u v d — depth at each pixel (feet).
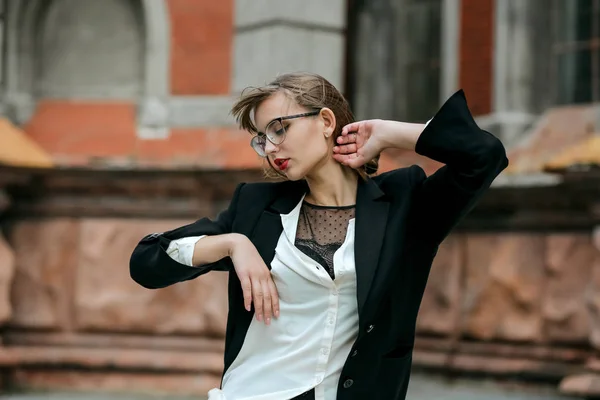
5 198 43.24
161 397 42.19
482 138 13.75
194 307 43.24
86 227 44.24
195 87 45.91
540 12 48.65
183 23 46.16
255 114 14.67
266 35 44.34
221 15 45.78
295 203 14.89
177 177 43.16
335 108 14.71
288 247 14.38
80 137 46.09
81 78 47.50
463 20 49.83
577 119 46.80
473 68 49.42
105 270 43.96
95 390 43.24
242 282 14.15
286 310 14.34
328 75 45.37
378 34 54.08
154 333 43.45
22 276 44.42
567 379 41.57
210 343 42.93
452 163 13.85
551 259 44.09
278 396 14.20
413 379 47.06
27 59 47.42
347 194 14.83
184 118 45.75
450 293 47.14
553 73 48.62
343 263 14.14
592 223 43.14
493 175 13.88
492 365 44.98
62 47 47.67
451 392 43.73
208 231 14.76
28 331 44.34
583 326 43.01
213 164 43.57
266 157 14.65
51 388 43.45
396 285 14.24
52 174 44.01
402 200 14.43
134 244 43.96
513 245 45.52
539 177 45.60
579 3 48.14
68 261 44.42
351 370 14.01
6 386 43.16
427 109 52.80
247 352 14.61
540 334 44.37
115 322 43.70
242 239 14.39
